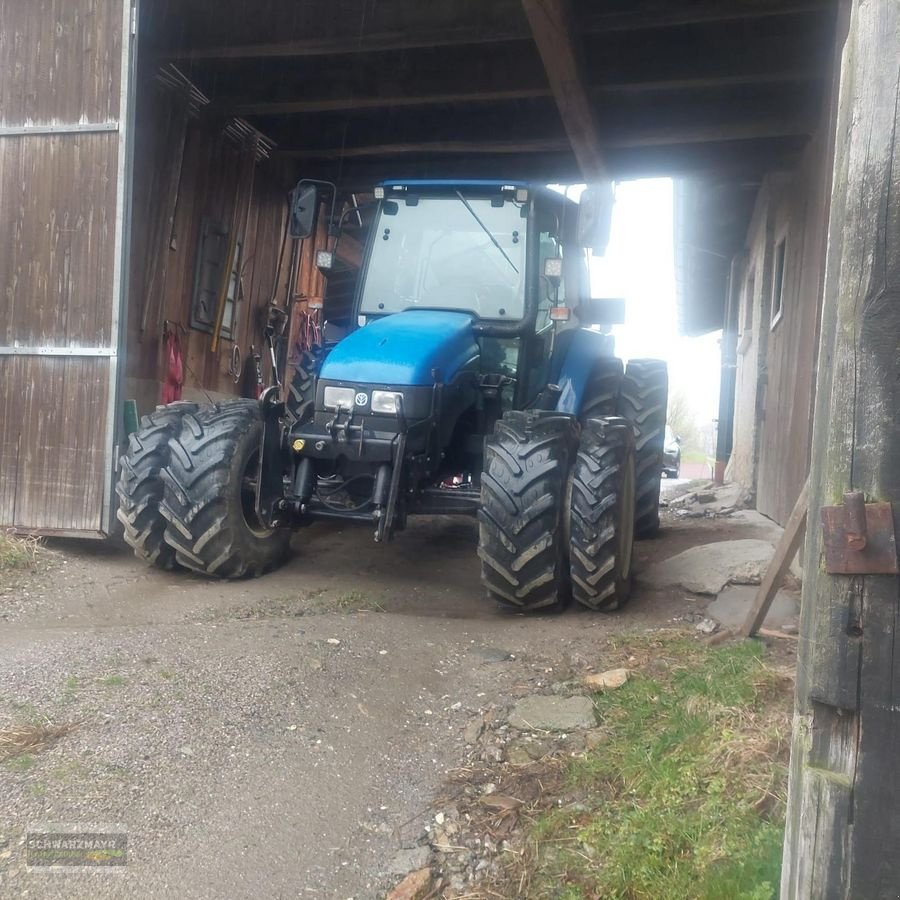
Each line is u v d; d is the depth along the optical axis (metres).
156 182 7.23
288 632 3.99
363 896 2.33
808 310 5.93
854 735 1.64
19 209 5.82
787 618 4.23
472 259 5.42
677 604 4.69
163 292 7.38
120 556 5.59
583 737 3.08
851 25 1.75
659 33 6.71
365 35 6.57
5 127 5.83
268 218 9.27
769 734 2.75
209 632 3.97
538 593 4.43
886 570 1.59
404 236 5.56
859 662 1.62
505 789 2.80
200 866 2.36
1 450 5.79
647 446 6.69
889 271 1.60
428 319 5.06
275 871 2.38
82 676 3.37
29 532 5.69
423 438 4.64
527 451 4.41
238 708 3.19
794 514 3.69
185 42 6.87
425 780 2.88
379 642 3.94
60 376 5.72
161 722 3.04
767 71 6.50
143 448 5.04
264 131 8.84
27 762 2.74
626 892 2.25
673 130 7.37
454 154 9.12
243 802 2.64
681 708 3.07
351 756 2.97
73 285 5.72
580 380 5.78
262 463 4.74
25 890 2.21
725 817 2.41
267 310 9.24
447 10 6.41
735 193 9.82
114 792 2.62
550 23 5.50
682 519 8.26
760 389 8.77
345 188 7.67
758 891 2.07
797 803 1.75
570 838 2.51
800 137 7.24
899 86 1.60
